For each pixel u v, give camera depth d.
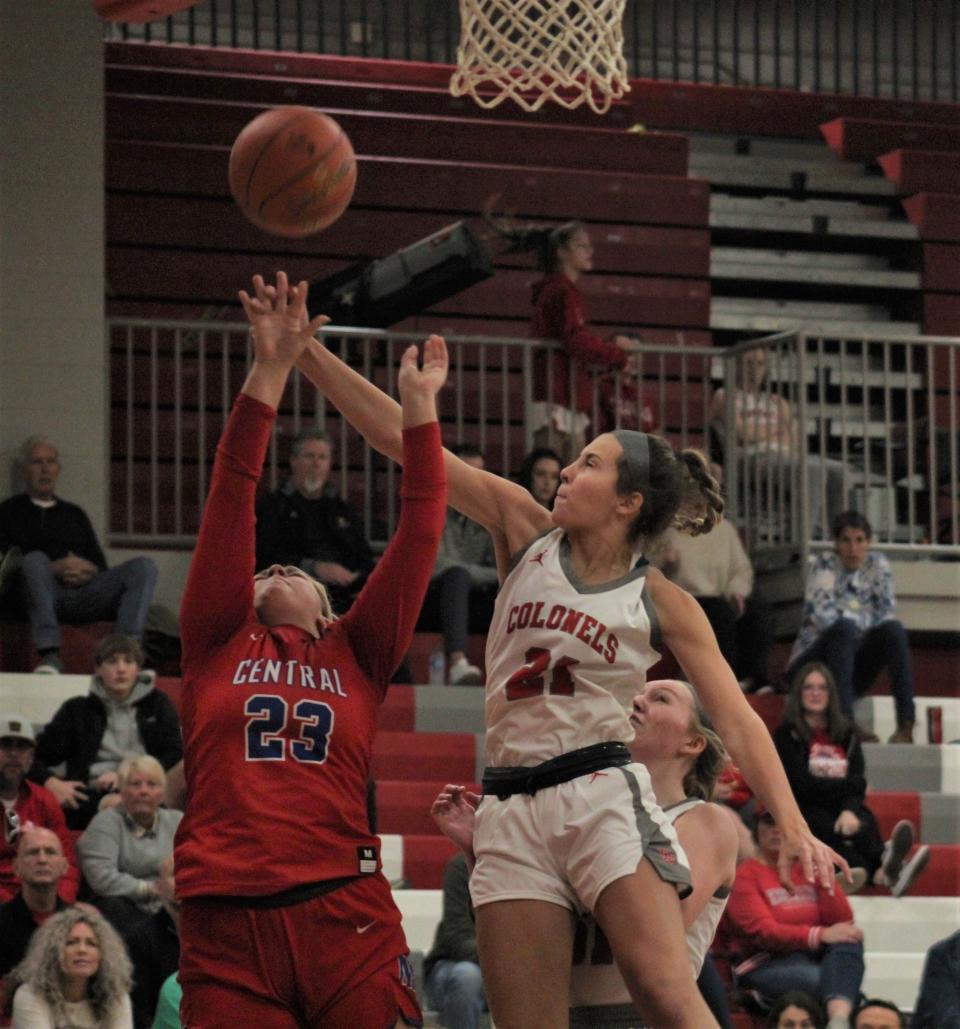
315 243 21.70
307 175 7.48
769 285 23.67
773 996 12.45
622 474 6.28
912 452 19.28
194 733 6.32
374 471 20.02
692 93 24.52
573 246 18.44
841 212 24.11
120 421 20.28
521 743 6.16
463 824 6.69
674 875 5.95
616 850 5.93
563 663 6.14
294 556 16.45
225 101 22.30
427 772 15.48
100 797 13.54
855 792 14.40
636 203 22.83
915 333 23.61
